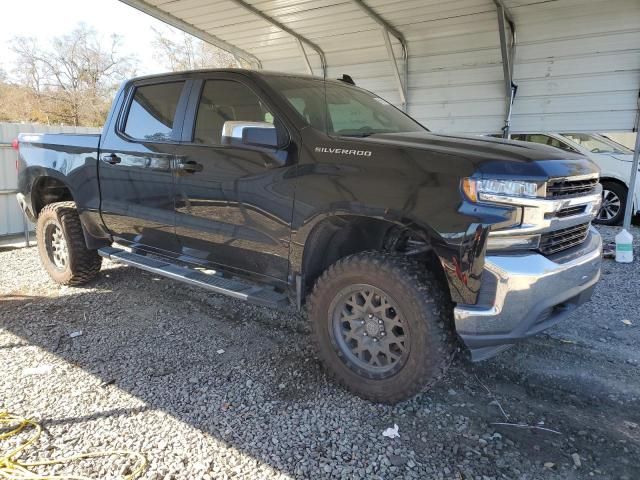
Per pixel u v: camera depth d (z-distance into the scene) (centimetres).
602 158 855
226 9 823
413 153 270
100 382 312
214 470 231
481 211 244
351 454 244
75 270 481
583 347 364
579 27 746
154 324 406
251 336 383
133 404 287
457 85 873
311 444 251
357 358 295
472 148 277
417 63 908
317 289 302
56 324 405
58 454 242
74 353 353
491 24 812
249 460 239
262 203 318
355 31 912
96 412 278
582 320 415
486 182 245
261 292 331
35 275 548
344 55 994
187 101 376
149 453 243
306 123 315
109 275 537
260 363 338
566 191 271
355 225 304
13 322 408
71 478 225
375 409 282
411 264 271
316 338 307
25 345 365
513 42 802
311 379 316
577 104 774
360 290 286
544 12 759
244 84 345
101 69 3331
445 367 268
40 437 255
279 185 309
